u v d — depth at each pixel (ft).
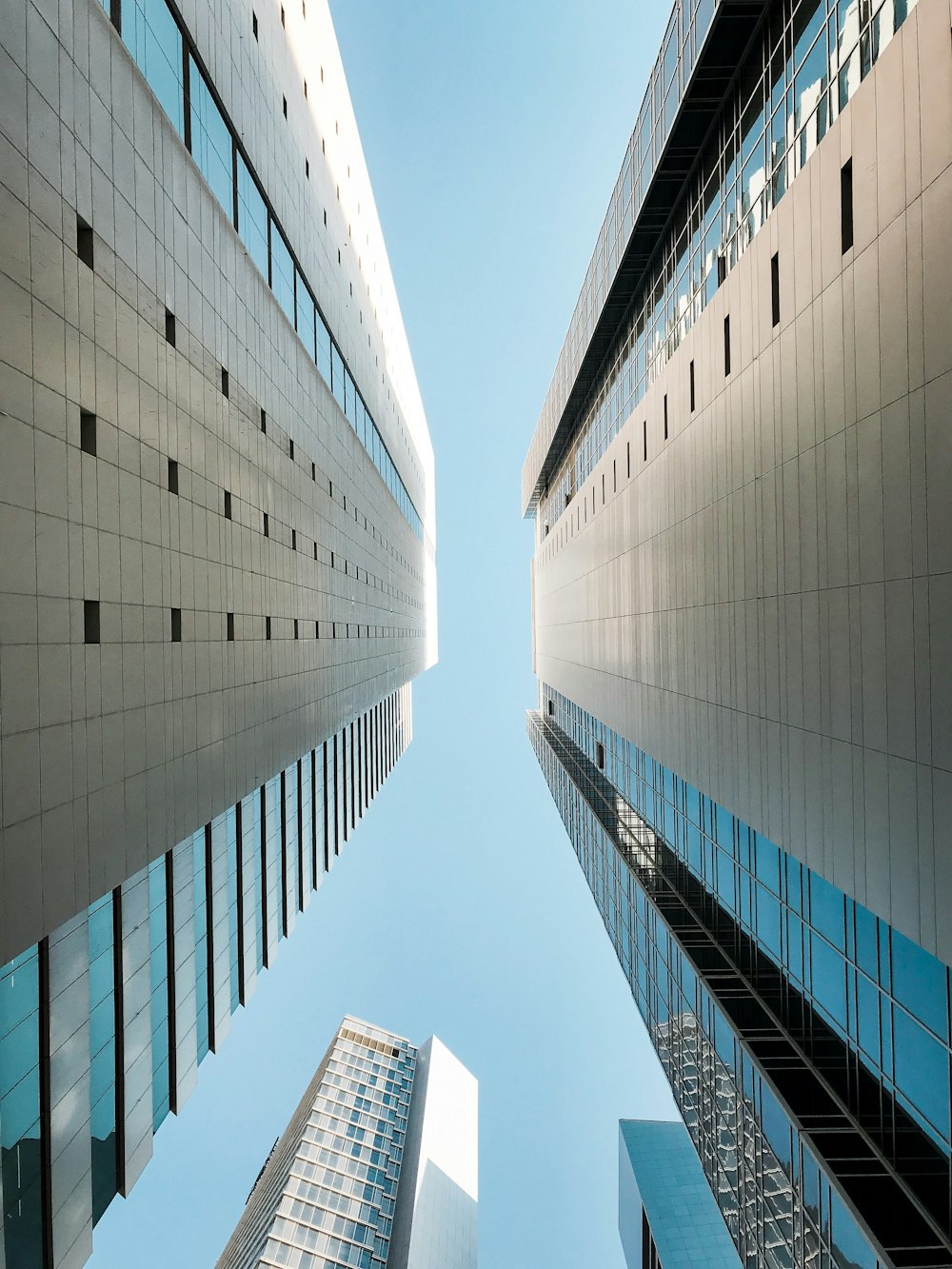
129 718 57.57
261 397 95.14
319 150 130.72
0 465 42.29
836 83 65.87
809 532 66.28
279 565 102.73
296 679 111.86
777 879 85.61
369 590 189.78
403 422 273.75
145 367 61.11
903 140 51.06
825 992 74.02
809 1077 75.77
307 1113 306.76
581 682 208.64
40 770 45.80
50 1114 50.21
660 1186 221.87
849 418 59.11
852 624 59.06
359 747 188.96
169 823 65.21
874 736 56.18
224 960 86.58
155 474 63.00
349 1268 233.96
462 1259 272.51
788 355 70.38
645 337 140.87
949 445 46.70
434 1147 293.84
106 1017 58.75
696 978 108.99
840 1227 64.28
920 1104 58.29
